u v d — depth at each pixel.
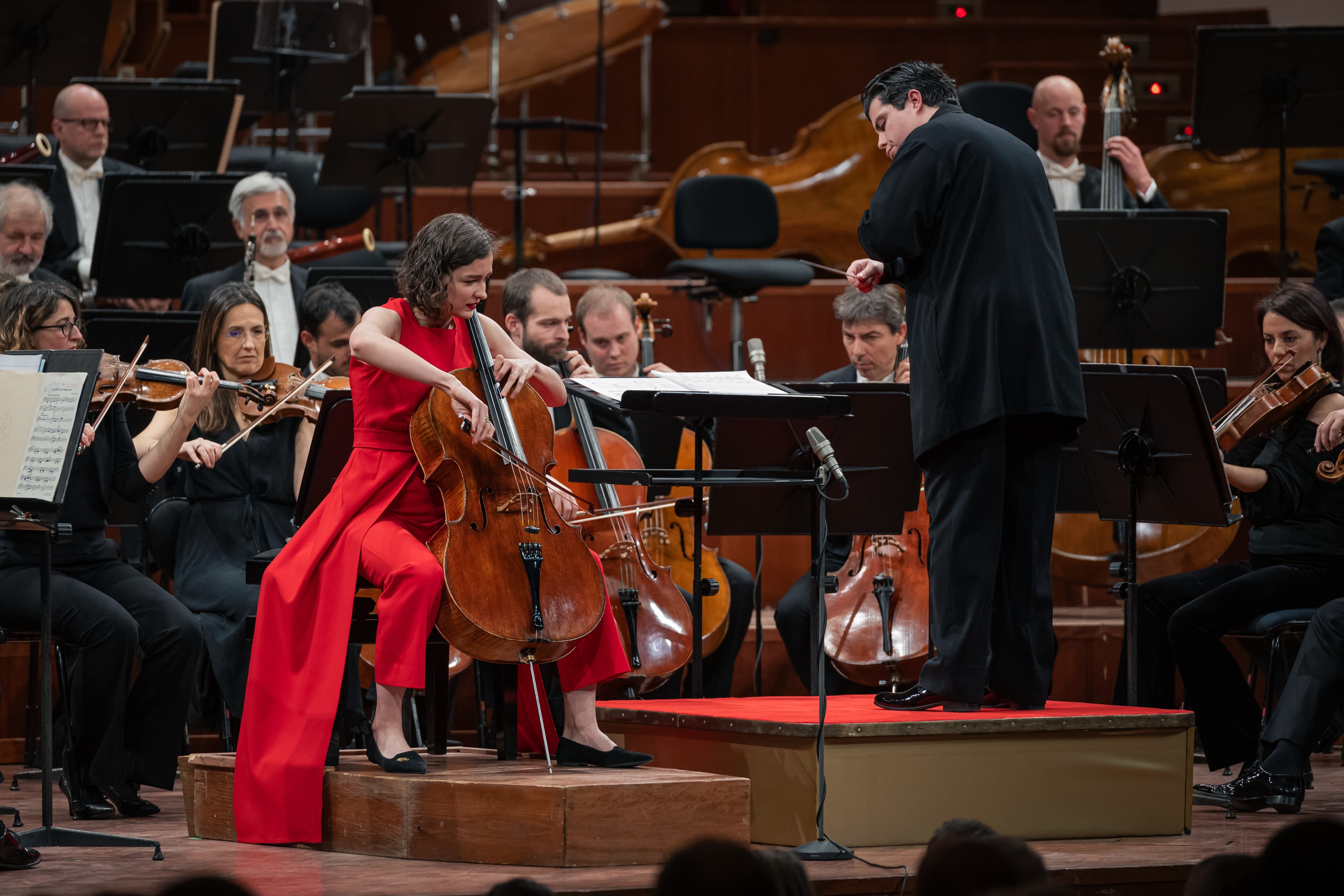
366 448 12.54
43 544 11.63
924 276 12.93
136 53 34.28
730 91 35.56
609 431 17.25
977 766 12.20
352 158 24.56
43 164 24.16
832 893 10.58
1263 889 6.61
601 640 12.53
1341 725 17.19
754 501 14.05
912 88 13.27
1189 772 12.91
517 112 35.25
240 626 15.55
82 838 11.89
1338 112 23.20
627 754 12.43
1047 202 12.95
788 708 13.29
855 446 14.20
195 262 21.59
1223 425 16.20
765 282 24.47
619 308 18.61
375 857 11.57
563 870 10.87
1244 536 22.02
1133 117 22.22
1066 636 19.81
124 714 14.17
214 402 16.42
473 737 18.66
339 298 18.14
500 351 13.01
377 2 36.78
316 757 11.91
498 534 11.97
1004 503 12.80
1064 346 12.71
